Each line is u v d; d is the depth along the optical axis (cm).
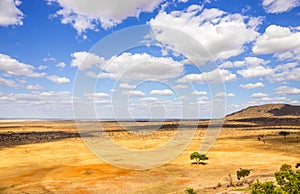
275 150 11938
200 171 7612
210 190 5272
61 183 6412
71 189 5894
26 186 6203
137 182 6356
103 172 7331
